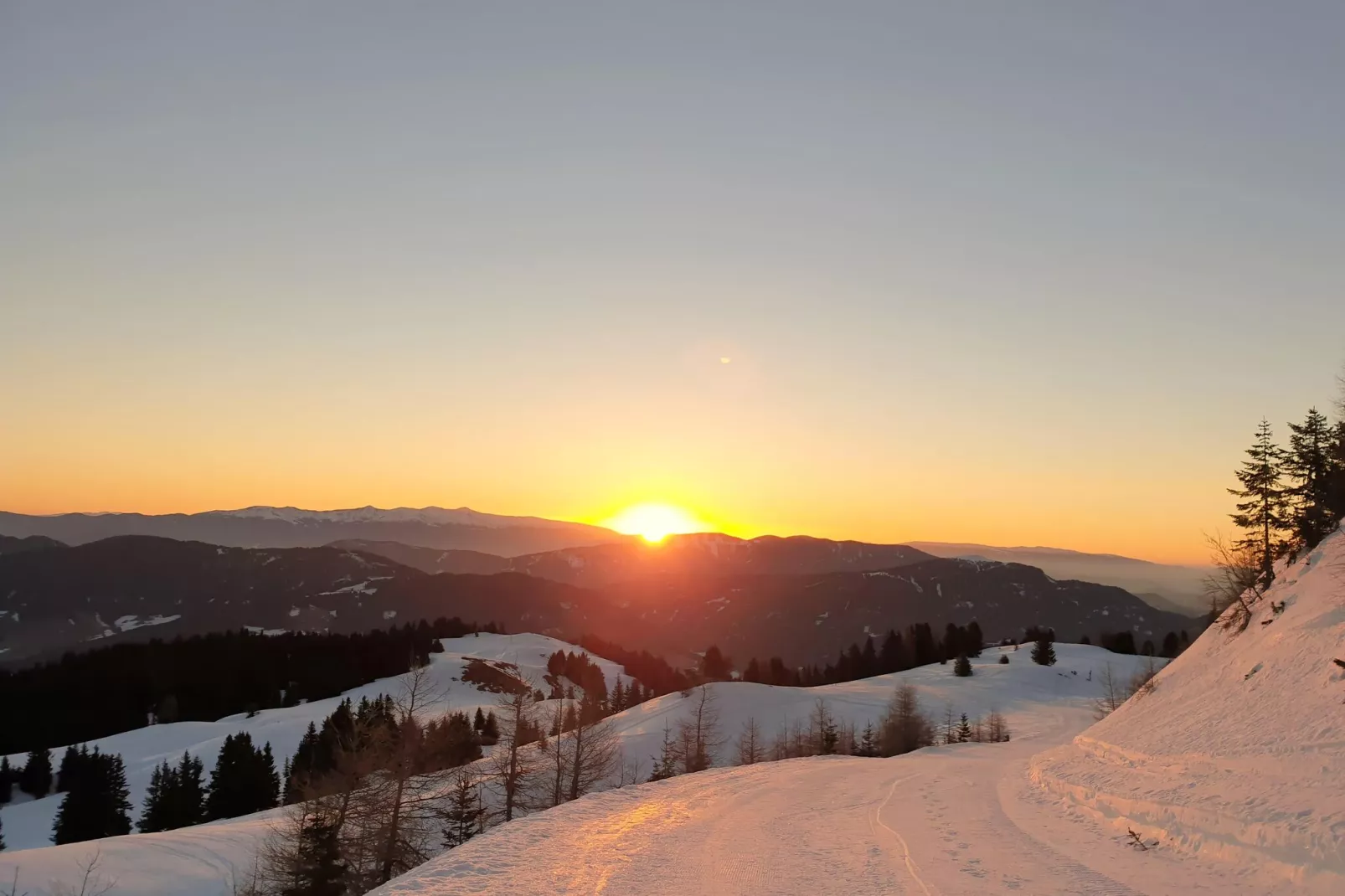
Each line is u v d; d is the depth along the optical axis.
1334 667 17.25
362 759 34.16
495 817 41.50
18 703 132.88
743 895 11.10
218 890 35.69
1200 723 19.70
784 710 101.38
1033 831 15.88
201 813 75.56
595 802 20.52
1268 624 26.20
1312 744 14.06
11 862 34.06
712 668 167.38
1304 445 39.47
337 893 31.72
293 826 35.16
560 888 11.63
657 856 13.77
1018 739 71.06
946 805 19.95
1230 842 12.05
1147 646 154.62
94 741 122.25
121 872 35.03
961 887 11.25
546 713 91.88
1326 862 10.10
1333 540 28.92
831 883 11.77
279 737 115.50
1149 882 11.34
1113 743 22.81
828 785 24.95
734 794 22.42
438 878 12.27
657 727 92.62
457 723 62.19
